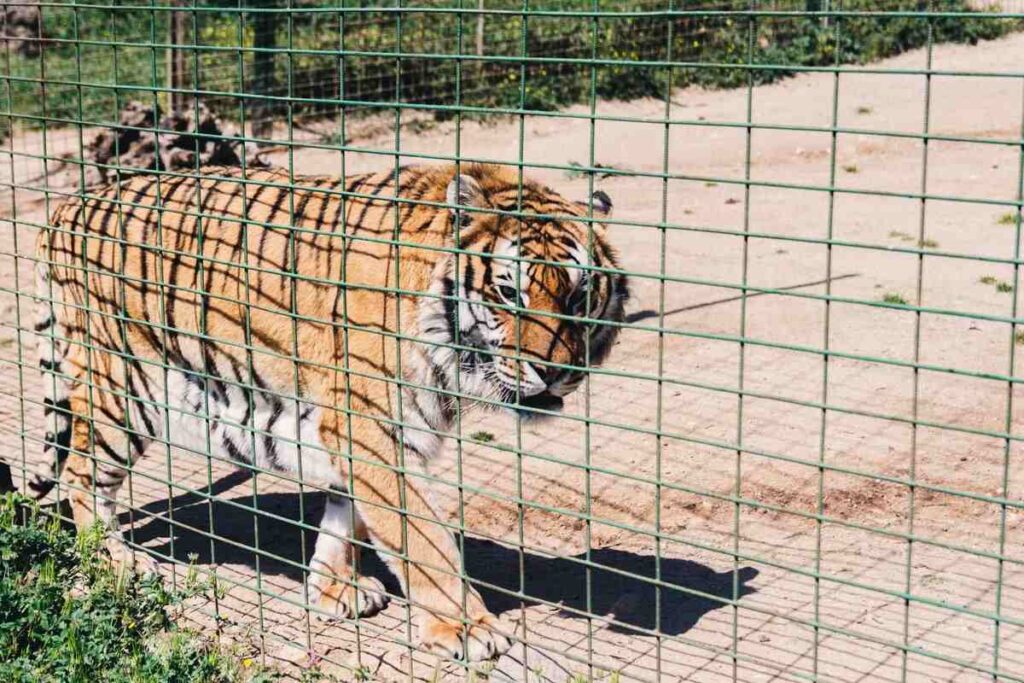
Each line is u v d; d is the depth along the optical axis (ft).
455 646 12.69
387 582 15.20
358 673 11.64
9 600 12.34
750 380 22.15
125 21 54.60
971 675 11.94
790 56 57.00
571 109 53.06
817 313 25.88
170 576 15.05
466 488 10.21
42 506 16.93
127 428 14.49
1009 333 24.11
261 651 12.41
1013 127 45.73
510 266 12.64
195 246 14.30
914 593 13.97
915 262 29.60
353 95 51.01
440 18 52.80
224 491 18.37
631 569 15.11
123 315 13.26
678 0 55.01
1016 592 13.91
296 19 51.31
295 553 16.03
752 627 13.25
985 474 17.51
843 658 12.38
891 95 51.93
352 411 11.16
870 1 57.82
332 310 13.20
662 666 12.34
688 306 26.81
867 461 18.20
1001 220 32.94
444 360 12.92
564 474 18.16
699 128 48.73
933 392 21.09
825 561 14.99
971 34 58.59
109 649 11.77
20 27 55.01
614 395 21.63
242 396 14.28
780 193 37.99
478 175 13.71
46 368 16.16
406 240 12.85
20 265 30.32
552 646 12.92
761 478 17.71
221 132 38.09
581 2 53.93
